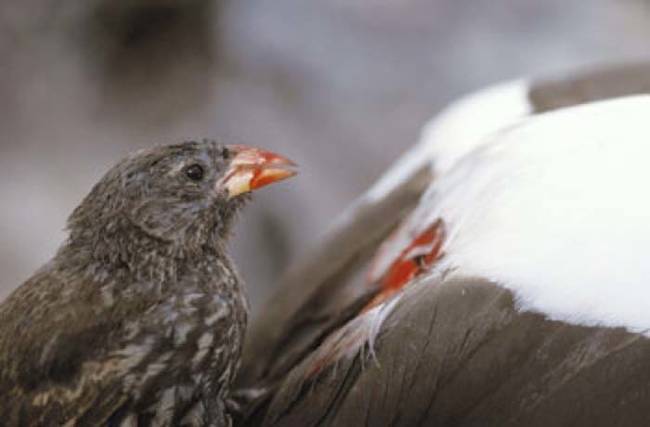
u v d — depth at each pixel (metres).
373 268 0.88
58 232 1.11
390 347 0.81
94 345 0.81
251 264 1.10
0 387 0.81
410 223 0.87
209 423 0.83
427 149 0.90
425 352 0.80
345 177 1.18
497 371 0.80
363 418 0.81
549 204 0.81
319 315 0.88
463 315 0.80
